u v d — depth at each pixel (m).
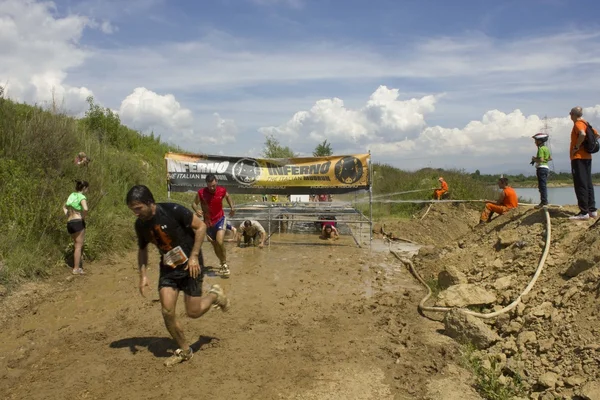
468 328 5.38
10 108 12.09
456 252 8.74
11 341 5.60
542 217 7.95
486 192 21.72
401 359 5.03
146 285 4.88
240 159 12.23
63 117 12.93
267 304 6.89
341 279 8.44
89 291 7.58
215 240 8.40
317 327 5.97
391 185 24.22
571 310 5.11
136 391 4.33
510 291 6.39
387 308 6.75
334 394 4.31
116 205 12.40
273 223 14.80
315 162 12.16
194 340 5.47
